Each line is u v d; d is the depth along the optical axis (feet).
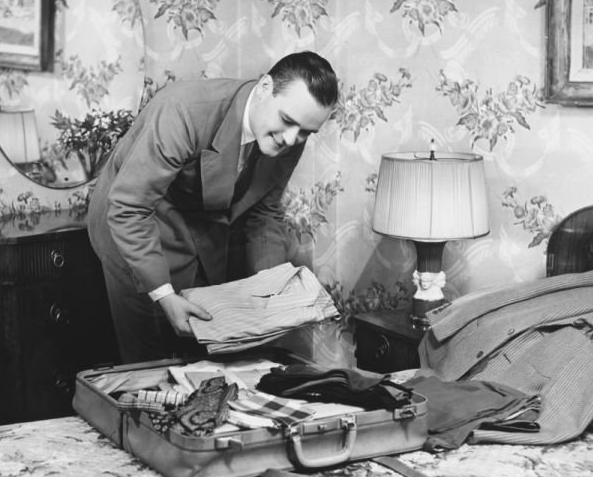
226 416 5.94
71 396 10.78
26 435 6.54
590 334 7.39
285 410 6.11
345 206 11.99
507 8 10.37
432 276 10.12
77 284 10.66
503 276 10.76
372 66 11.56
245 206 9.53
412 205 9.73
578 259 9.70
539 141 10.31
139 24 11.94
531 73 10.27
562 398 6.91
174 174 8.48
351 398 6.34
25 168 11.16
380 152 11.64
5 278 10.12
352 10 11.59
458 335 8.09
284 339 12.45
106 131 11.76
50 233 10.30
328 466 5.92
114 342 11.16
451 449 6.32
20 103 11.02
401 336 9.96
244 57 12.70
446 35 10.92
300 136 8.45
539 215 10.41
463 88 10.85
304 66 8.12
